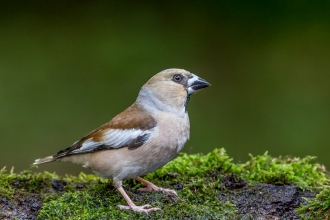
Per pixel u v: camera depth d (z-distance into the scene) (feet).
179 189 28.32
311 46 58.34
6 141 48.78
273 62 57.36
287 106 52.80
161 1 62.08
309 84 54.80
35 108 51.72
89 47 57.67
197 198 26.55
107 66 55.98
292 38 59.36
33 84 53.88
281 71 56.49
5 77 53.98
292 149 48.62
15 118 50.67
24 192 28.04
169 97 28.32
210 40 59.62
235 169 30.91
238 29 60.54
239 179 28.71
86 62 56.29
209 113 53.11
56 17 60.90
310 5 61.16
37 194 27.89
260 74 56.65
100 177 30.45
